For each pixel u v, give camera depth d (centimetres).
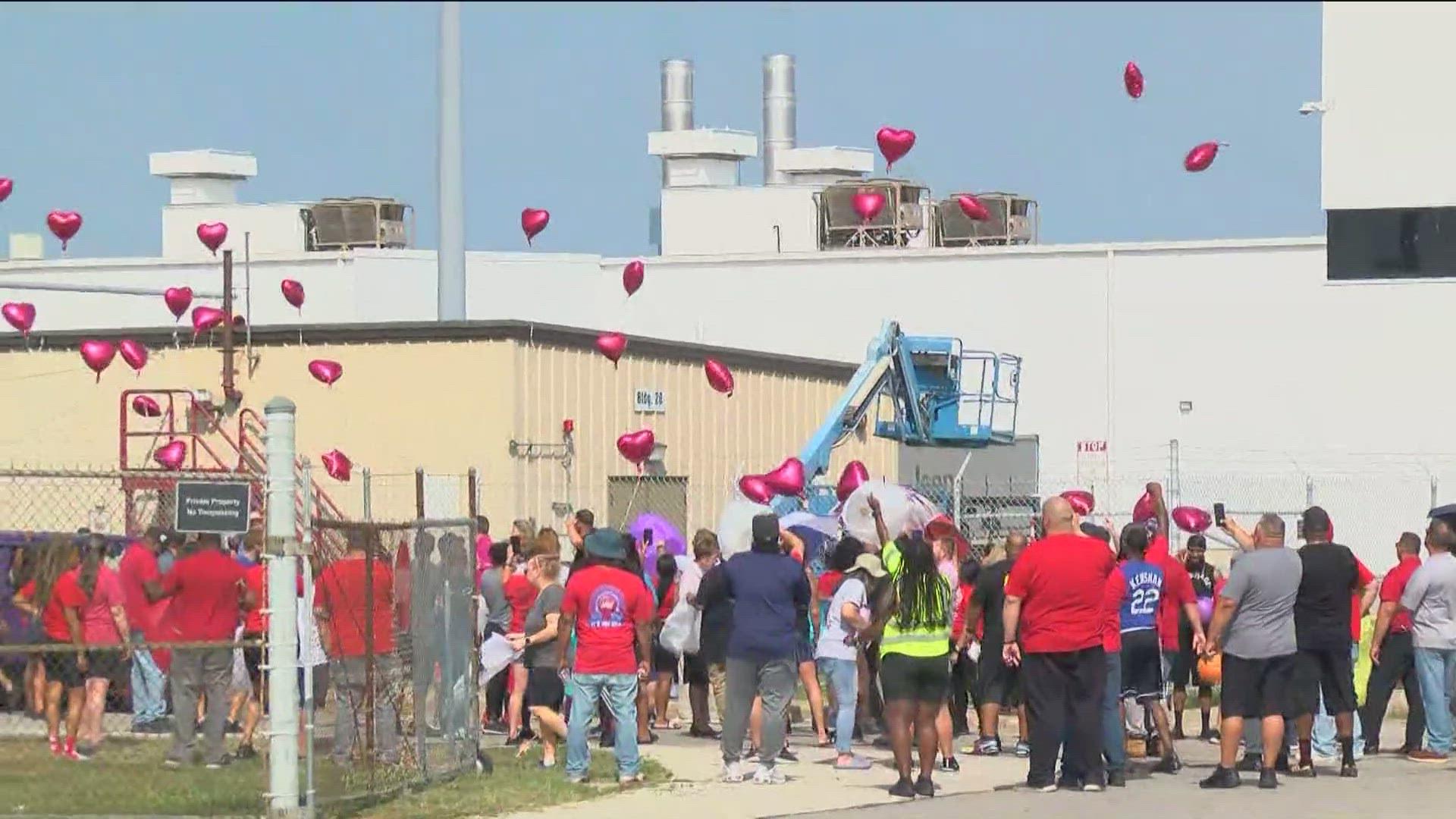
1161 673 6875
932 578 6166
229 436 10681
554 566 6869
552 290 18050
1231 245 16462
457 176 11656
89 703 6762
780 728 6400
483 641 7525
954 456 15112
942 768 6806
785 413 12975
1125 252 16700
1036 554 6288
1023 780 6544
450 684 6512
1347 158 16162
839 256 17362
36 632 6869
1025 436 16462
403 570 6506
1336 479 16212
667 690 8194
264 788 5934
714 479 12056
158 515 8831
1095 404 16712
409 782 6131
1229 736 6359
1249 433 16388
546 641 6744
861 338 17300
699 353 11925
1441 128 16000
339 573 6291
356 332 10531
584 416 10906
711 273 17725
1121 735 6438
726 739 6456
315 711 6462
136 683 7075
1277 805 5947
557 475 10625
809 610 7412
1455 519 7131
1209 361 16500
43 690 6981
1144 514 8038
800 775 6600
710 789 6262
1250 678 6341
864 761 6769
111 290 12738
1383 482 16112
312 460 10625
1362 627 7906
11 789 5953
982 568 7312
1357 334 16212
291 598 5531
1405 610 7175
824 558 8200
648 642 6412
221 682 6381
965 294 17050
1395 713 9200
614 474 11131
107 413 11050
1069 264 16812
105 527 9538
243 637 6975
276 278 17712
